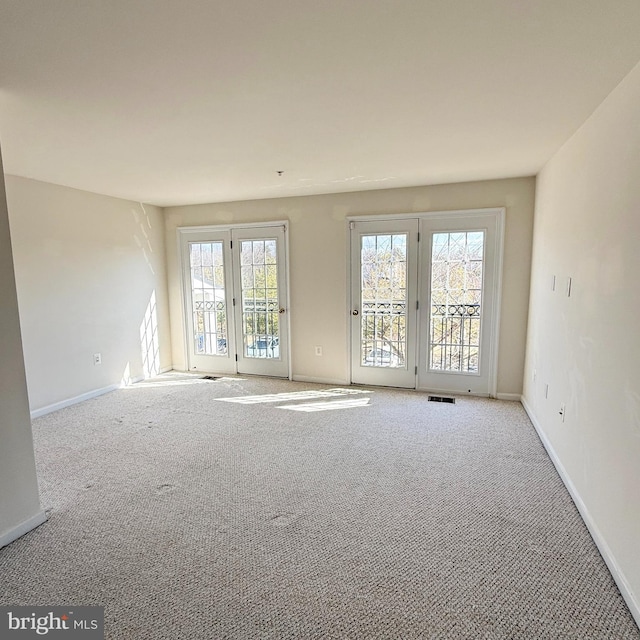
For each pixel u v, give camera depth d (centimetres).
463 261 416
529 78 185
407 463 283
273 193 451
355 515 224
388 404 406
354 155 304
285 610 162
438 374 441
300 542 202
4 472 201
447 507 231
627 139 181
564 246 275
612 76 183
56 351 394
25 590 173
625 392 175
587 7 134
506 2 131
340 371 478
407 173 364
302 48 158
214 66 170
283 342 502
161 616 159
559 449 271
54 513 227
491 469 274
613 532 180
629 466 169
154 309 523
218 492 249
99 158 302
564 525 214
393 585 174
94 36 146
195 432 341
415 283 435
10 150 279
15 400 206
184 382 496
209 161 314
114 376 464
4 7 127
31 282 367
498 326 410
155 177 365
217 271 522
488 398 423
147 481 262
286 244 478
